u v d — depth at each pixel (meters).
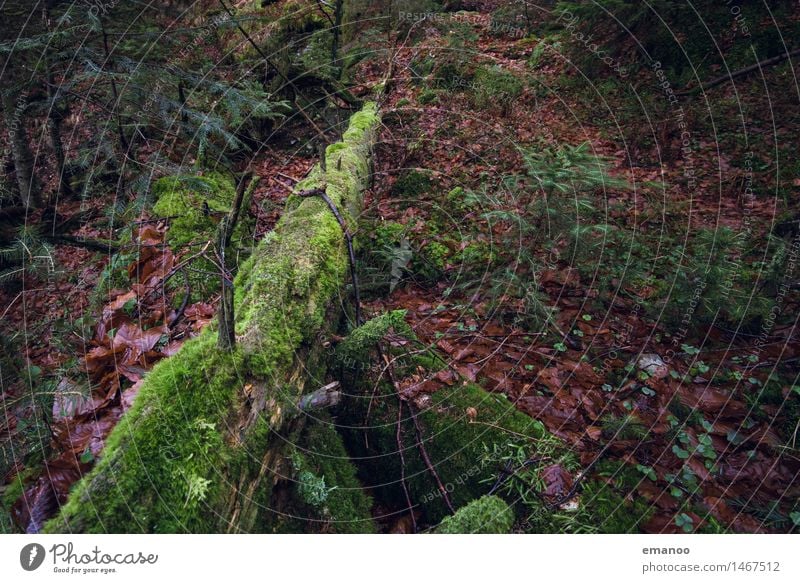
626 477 2.11
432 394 2.35
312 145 5.30
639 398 2.56
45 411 2.20
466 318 3.20
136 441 1.33
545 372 2.71
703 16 5.58
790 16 5.39
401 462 2.21
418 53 6.58
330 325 2.37
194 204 3.89
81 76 3.85
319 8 6.53
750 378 2.59
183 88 4.62
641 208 4.02
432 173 4.73
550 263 3.43
